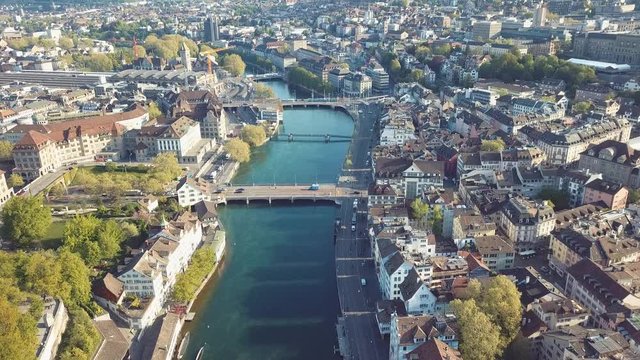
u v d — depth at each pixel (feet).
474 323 655.76
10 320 609.83
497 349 653.71
